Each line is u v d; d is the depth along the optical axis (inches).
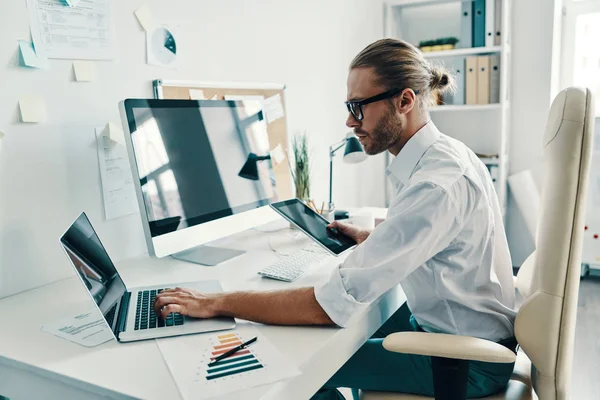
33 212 51.3
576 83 139.6
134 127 50.8
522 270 55.6
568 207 40.4
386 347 40.0
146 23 62.5
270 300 41.5
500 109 124.3
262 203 66.9
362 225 71.1
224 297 42.5
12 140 49.2
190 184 56.6
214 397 30.8
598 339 100.7
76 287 51.6
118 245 60.2
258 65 83.7
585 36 137.0
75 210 55.2
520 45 131.5
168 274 54.3
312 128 100.7
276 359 35.5
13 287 49.9
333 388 53.6
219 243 66.9
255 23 82.4
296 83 94.5
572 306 41.4
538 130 133.2
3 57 48.1
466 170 44.3
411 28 140.9
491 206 48.6
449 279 46.0
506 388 46.6
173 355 36.1
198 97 70.7
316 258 57.9
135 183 51.0
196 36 70.8
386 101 46.9
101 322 42.4
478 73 126.6
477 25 124.6
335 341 39.5
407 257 41.1
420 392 46.6
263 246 65.0
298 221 59.4
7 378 37.7
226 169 62.1
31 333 40.6
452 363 40.4
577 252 40.9
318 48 101.5
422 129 48.0
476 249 45.4
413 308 49.4
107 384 32.4
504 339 47.8
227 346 37.5
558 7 131.4
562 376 42.2
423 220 41.3
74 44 54.2
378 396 47.4
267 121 84.9
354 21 117.0
